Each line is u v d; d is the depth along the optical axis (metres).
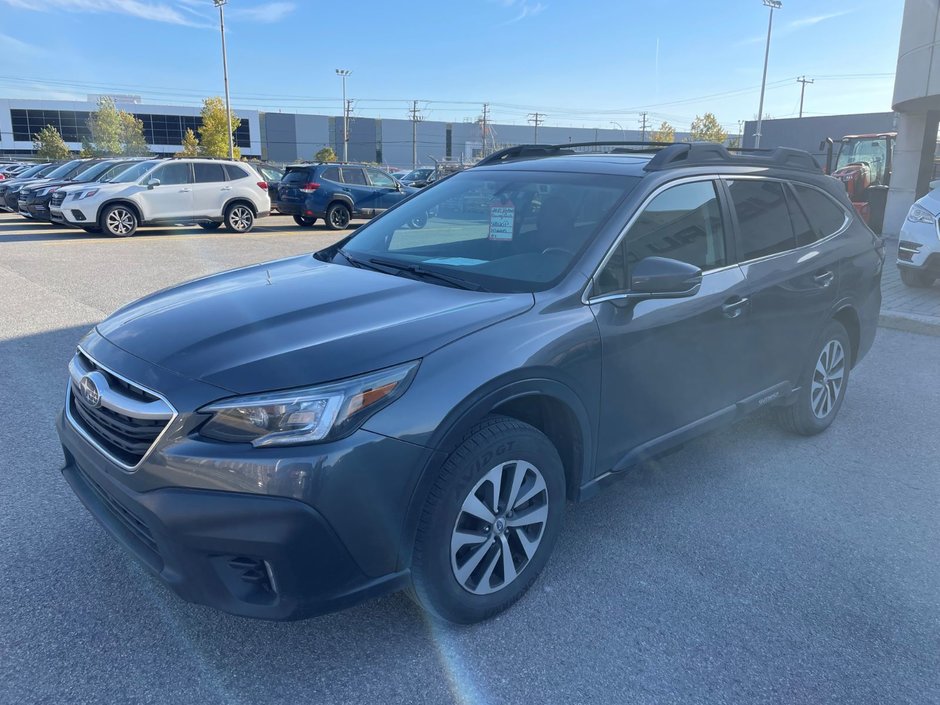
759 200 4.04
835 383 4.76
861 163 16.89
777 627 2.85
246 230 17.41
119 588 2.96
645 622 2.86
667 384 3.37
